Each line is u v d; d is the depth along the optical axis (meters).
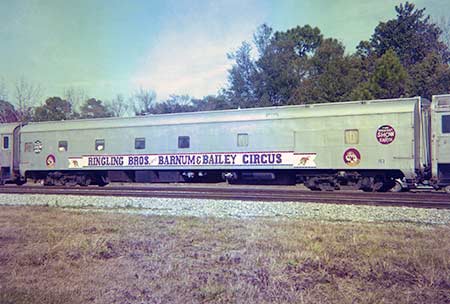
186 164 20.62
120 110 50.75
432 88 30.33
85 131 23.27
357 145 17.17
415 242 8.16
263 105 38.25
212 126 20.12
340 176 17.75
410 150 16.28
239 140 19.52
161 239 8.93
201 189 19.88
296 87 37.91
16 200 17.16
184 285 6.02
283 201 14.70
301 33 41.22
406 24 36.22
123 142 22.20
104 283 6.21
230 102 41.16
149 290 5.87
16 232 9.91
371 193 16.42
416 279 6.13
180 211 13.11
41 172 25.08
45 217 12.18
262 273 6.45
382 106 16.98
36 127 24.94
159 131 21.34
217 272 6.59
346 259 7.06
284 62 39.03
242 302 5.35
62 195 18.11
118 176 22.69
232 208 13.39
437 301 5.35
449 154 15.95
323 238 8.59
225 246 8.22
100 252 7.88
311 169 18.25
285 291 5.70
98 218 11.73
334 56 37.22
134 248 8.23
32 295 5.71
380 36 37.50
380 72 30.59
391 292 5.63
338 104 17.95
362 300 5.35
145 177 21.95
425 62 31.86
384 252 7.40
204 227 10.16
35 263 7.34
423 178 16.61
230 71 41.84
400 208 12.49
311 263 6.88
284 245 8.03
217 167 19.91
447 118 16.05
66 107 49.62
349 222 10.77
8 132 25.48
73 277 6.53
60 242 8.58
